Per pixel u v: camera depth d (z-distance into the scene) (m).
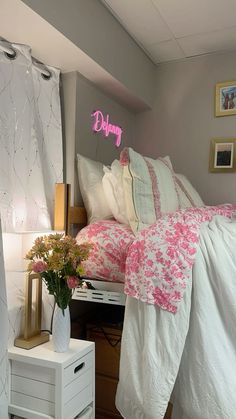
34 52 1.81
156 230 1.49
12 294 1.50
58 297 1.43
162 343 1.34
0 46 1.58
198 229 1.48
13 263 1.49
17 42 1.70
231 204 2.34
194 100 2.74
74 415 1.37
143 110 2.86
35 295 1.57
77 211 1.96
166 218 1.55
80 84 2.10
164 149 2.81
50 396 1.34
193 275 1.40
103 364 1.83
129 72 2.38
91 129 2.22
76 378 1.39
